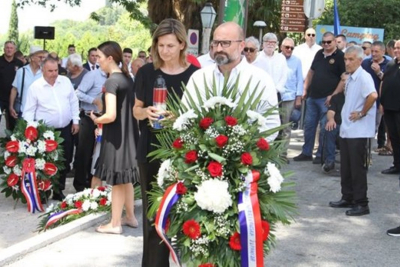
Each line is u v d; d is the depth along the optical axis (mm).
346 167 7715
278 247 6160
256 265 3721
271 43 10320
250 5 19328
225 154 3783
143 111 4688
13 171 7953
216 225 3754
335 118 9102
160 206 3867
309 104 10883
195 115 3889
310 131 10984
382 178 9844
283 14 17047
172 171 3926
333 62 10539
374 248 6234
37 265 5410
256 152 3848
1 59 11961
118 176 6160
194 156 3799
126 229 6551
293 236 6551
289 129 11023
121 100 6148
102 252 5785
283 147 4156
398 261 5859
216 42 4211
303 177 9648
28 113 8141
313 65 10836
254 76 4234
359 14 27594
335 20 16328
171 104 4277
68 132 8375
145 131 4738
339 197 8383
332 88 10555
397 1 27500
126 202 6547
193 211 3811
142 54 13969
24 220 7457
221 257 3801
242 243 3732
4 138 8172
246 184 3785
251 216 3727
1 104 11922
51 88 8156
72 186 9258
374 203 8133
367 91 7312
